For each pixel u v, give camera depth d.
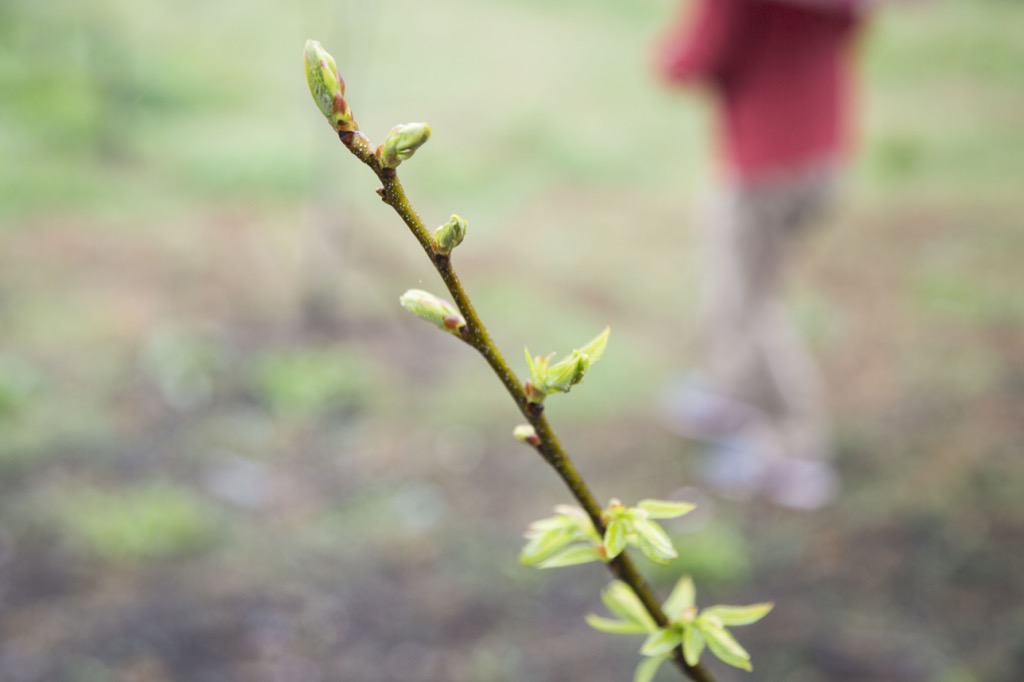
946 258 6.86
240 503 4.20
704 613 1.02
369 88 9.80
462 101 9.81
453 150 8.60
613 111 10.05
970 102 10.48
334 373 5.13
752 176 4.11
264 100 9.39
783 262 4.29
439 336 5.76
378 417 4.93
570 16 13.51
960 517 4.15
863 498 4.34
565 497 4.36
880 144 8.80
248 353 5.35
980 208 7.73
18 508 3.96
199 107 9.05
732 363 4.38
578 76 11.02
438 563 3.93
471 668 3.40
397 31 11.86
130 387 4.93
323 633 3.52
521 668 3.41
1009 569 3.84
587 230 7.35
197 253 6.50
